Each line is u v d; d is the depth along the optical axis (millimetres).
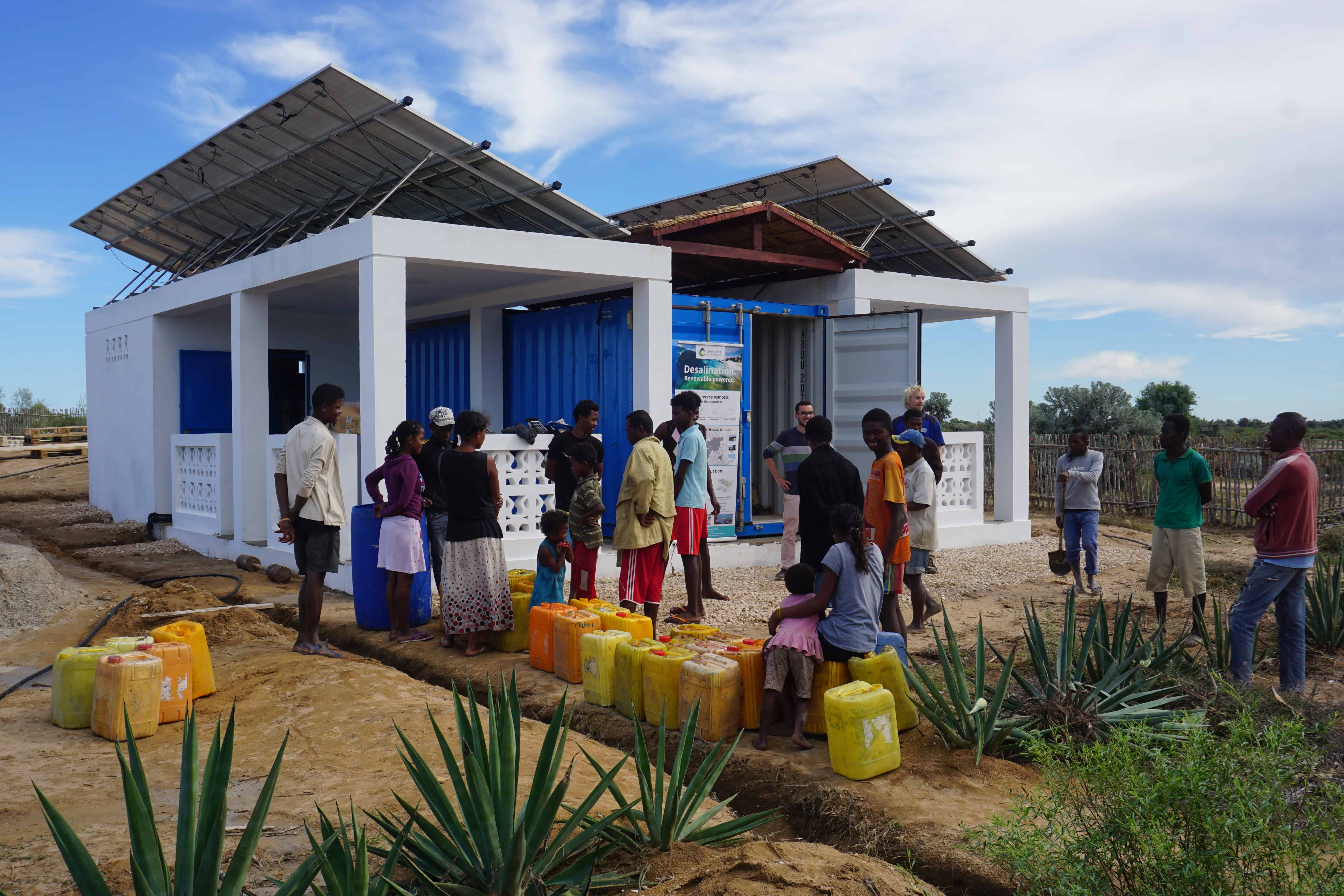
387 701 5805
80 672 5426
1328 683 6520
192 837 2543
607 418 12016
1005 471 14273
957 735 4988
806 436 6699
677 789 3723
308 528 7078
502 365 13914
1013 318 14312
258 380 11859
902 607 9188
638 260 10977
